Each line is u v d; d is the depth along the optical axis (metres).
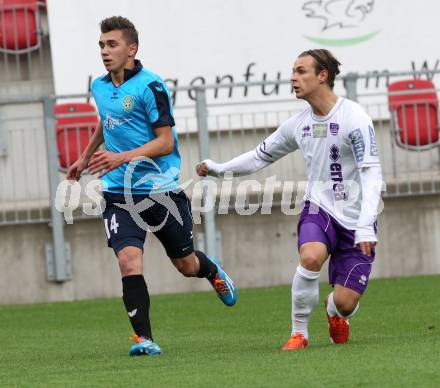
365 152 22.20
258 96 41.25
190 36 42.06
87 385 18.05
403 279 39.94
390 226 41.00
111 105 23.95
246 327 30.33
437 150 41.31
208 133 40.19
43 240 40.34
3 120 39.97
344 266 22.91
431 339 22.61
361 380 17.03
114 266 40.41
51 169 39.81
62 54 41.62
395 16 42.28
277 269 40.66
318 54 22.50
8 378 20.02
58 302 39.72
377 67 42.25
